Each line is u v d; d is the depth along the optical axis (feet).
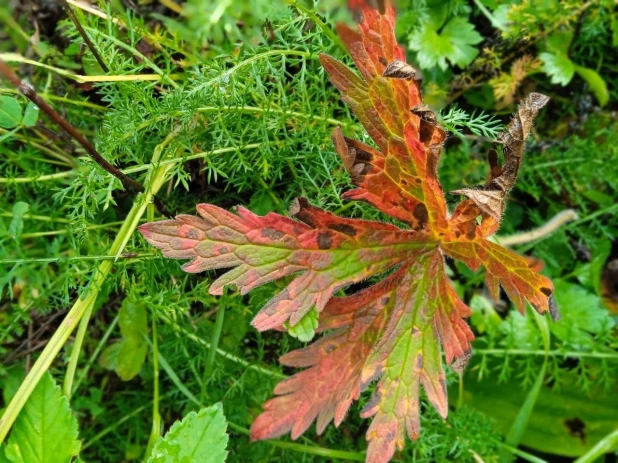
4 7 0.60
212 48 0.60
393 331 0.49
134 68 0.53
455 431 0.60
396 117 0.46
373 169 0.47
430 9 0.69
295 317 0.46
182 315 0.57
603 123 0.74
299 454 0.60
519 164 0.44
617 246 0.74
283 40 0.53
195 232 0.45
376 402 0.48
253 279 0.46
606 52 0.75
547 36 0.71
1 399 0.63
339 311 0.49
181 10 0.61
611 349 0.66
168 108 0.51
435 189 0.47
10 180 0.58
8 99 0.53
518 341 0.66
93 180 0.50
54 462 0.48
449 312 0.49
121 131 0.51
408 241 0.49
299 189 0.59
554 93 0.75
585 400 0.69
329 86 0.63
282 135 0.59
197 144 0.56
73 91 0.63
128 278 0.57
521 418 0.62
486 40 0.74
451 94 0.71
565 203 0.75
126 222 0.52
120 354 0.60
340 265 0.47
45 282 0.63
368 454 0.47
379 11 0.45
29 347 0.63
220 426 0.48
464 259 0.49
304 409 0.49
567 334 0.67
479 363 0.70
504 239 0.68
